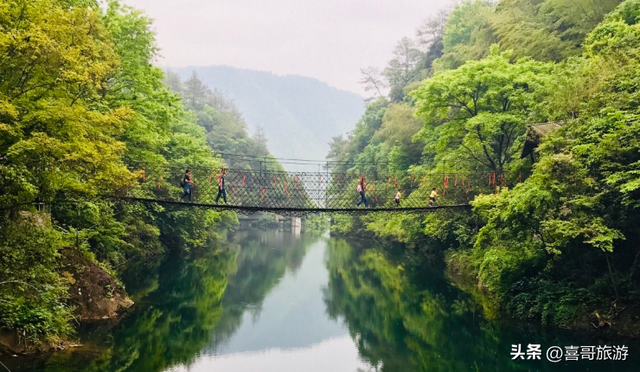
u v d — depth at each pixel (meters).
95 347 15.34
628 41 19.23
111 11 23.28
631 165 15.27
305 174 30.61
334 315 23.12
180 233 37.28
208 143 78.88
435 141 37.41
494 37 41.12
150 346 17.06
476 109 28.28
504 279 20.45
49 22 11.80
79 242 19.66
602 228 15.78
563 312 17.48
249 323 21.42
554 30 34.06
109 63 16.92
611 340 16.03
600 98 17.23
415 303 24.48
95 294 18.06
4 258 11.73
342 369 15.98
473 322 20.08
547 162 17.50
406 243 43.78
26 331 13.37
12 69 12.14
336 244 54.09
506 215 18.56
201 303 24.20
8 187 11.45
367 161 59.38
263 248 50.31
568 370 14.43
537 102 24.91
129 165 24.52
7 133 11.18
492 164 27.98
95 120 13.05
